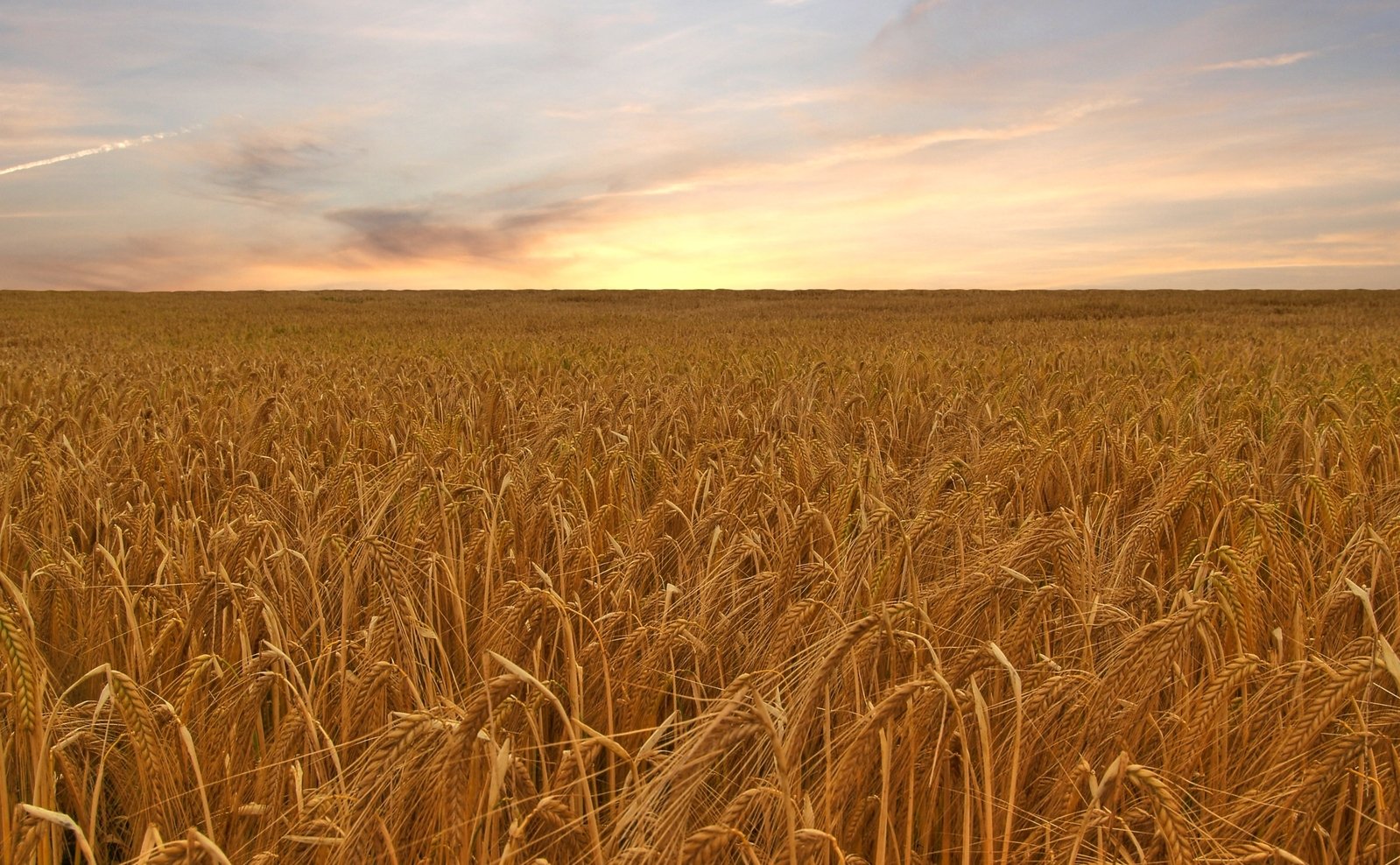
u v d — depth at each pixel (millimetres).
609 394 7898
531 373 11422
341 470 3811
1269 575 2920
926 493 3334
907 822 1797
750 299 61531
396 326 32594
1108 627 2645
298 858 1819
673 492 3900
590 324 34750
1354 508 3451
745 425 6156
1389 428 4668
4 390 8891
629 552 3029
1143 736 2180
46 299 58156
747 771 2121
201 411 6906
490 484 4473
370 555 2979
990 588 2445
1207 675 2273
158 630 2783
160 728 1992
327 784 1850
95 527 3781
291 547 3391
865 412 6684
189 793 1925
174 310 45719
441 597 3004
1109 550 3508
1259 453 4680
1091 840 1948
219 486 4703
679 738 1910
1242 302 48438
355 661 2547
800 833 1458
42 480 4188
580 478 4086
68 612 2854
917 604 2395
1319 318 34281
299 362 13422
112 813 2328
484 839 1567
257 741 2240
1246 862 1765
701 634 2459
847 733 1923
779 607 2734
